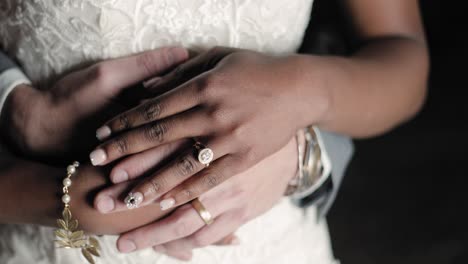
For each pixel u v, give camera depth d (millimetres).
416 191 1722
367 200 1718
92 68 495
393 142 1918
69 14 495
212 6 502
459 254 1505
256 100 446
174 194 459
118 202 470
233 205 495
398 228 1609
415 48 601
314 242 624
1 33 548
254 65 457
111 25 494
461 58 2186
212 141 446
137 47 507
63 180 484
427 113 2014
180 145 464
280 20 526
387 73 556
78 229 495
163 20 499
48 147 521
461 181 1729
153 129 449
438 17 2314
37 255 582
